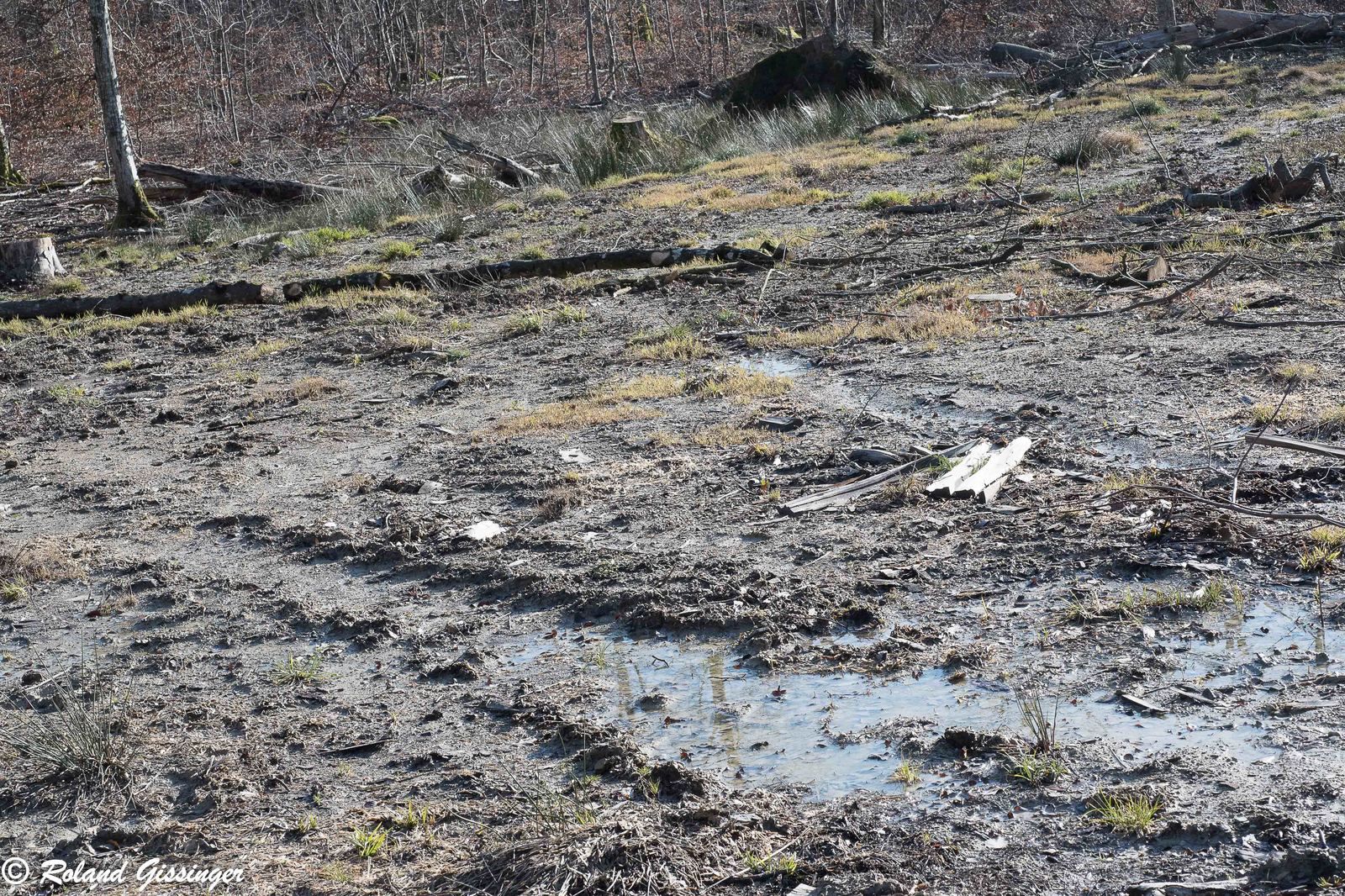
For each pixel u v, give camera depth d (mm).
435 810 3908
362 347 11516
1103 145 17438
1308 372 7336
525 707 4551
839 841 3525
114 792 4242
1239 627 4551
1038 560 5316
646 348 10172
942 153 19516
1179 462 6277
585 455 7578
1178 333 8742
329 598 5828
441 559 6141
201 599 5980
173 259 17844
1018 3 34688
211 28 38188
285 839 3842
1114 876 3240
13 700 5094
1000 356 8750
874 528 5883
